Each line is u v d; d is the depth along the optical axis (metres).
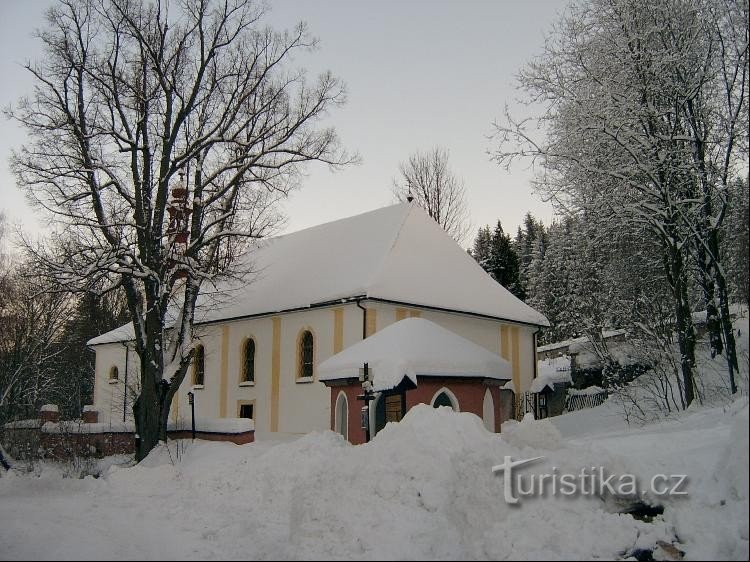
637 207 19.28
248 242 28.66
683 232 18.56
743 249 10.58
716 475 7.84
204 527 10.41
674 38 19.17
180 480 14.91
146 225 23.62
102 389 42.50
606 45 19.72
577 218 21.69
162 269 23.52
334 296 27.69
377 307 26.59
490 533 7.16
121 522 11.02
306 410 28.02
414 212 32.88
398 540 7.74
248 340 32.00
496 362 22.09
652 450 9.48
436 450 9.11
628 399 20.12
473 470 8.00
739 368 15.43
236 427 23.48
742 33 17.58
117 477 14.96
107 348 43.19
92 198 24.19
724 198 17.59
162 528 10.45
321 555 7.73
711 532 7.00
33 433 26.08
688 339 18.14
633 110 18.83
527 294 66.00
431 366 19.81
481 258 64.00
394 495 8.58
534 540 6.96
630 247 25.89
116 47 24.23
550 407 30.75
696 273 19.92
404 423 10.07
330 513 8.49
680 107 19.23
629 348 23.72
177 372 24.64
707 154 18.88
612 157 19.75
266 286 33.31
